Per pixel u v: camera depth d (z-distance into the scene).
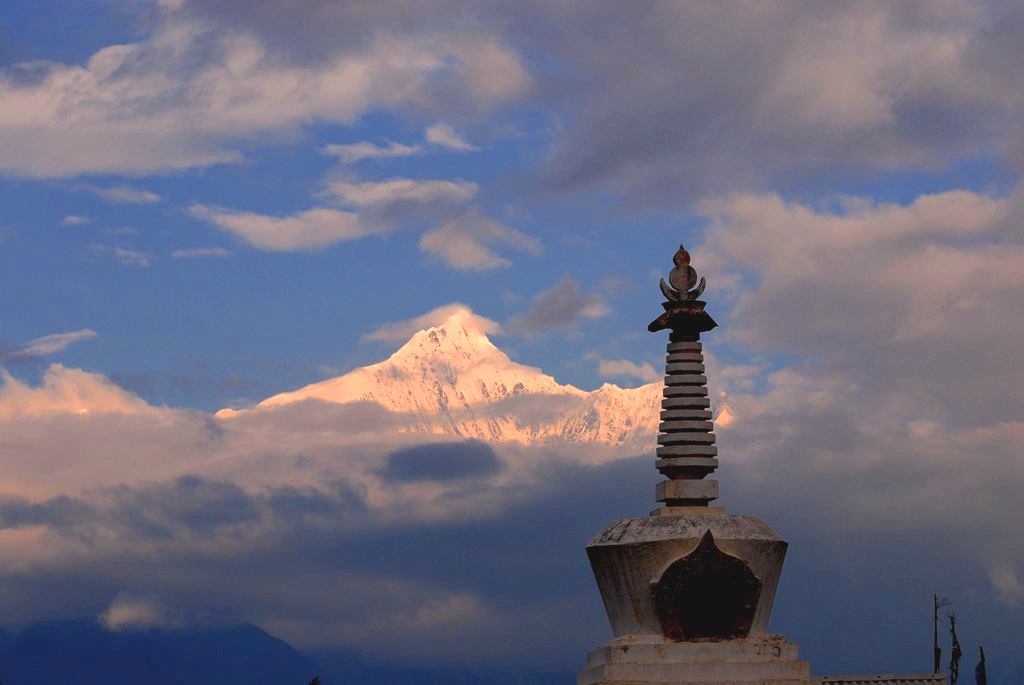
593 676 45.38
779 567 45.72
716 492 46.25
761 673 44.19
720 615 44.62
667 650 44.34
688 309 47.38
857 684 45.69
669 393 47.38
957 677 54.09
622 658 44.38
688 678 44.00
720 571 44.38
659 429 47.47
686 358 47.47
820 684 44.28
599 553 45.94
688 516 45.53
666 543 44.62
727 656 44.34
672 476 46.91
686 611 44.62
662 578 44.50
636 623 45.19
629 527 45.62
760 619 45.28
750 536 45.03
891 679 45.97
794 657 44.59
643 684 43.91
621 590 45.44
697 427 46.94
